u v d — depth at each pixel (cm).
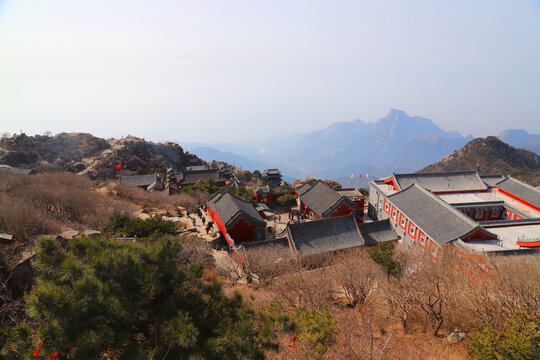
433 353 1401
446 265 2244
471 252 2550
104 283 798
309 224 3497
